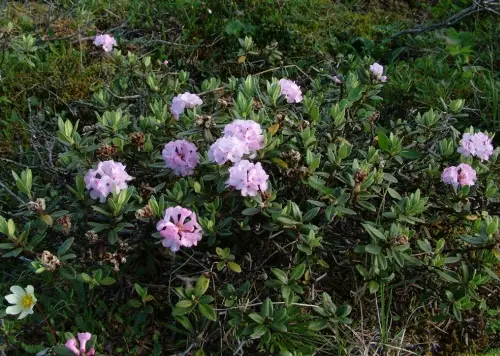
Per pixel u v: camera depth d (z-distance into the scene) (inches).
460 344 35.7
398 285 36.0
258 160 35.4
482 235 34.5
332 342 33.3
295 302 33.1
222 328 32.7
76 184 35.3
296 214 33.0
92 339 28.7
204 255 34.5
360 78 45.4
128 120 40.6
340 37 64.5
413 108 52.7
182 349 33.0
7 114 51.1
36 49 55.2
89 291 34.9
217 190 34.1
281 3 66.7
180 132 38.8
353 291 35.5
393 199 39.4
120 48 59.8
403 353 34.5
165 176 38.5
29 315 34.2
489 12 64.8
